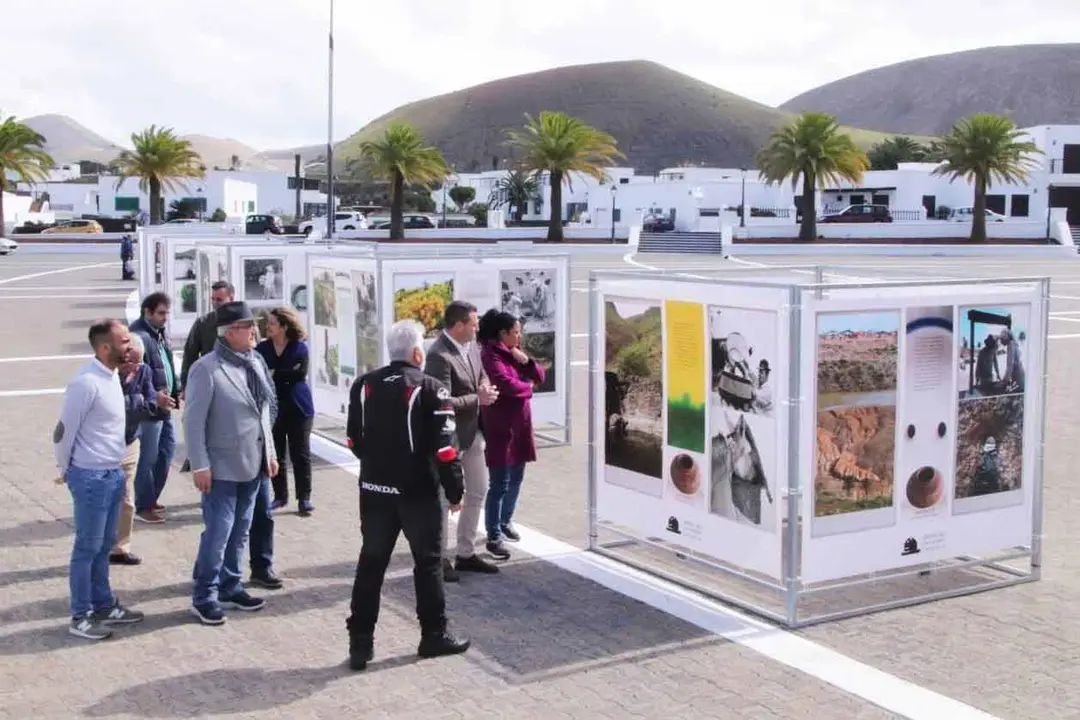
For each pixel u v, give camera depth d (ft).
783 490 21.50
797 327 20.83
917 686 18.83
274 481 30.42
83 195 312.09
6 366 57.67
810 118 198.90
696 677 19.21
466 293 37.52
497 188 320.50
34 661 19.85
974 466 23.44
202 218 276.41
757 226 216.95
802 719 17.54
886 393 22.09
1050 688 18.75
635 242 210.79
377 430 19.52
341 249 48.32
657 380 24.36
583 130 202.18
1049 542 27.84
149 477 28.63
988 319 23.22
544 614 22.31
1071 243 204.95
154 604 22.85
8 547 26.66
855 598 23.52
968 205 255.50
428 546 19.79
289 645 20.70
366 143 199.93
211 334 31.76
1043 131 247.09
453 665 19.72
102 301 96.02
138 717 17.63
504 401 25.58
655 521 24.77
